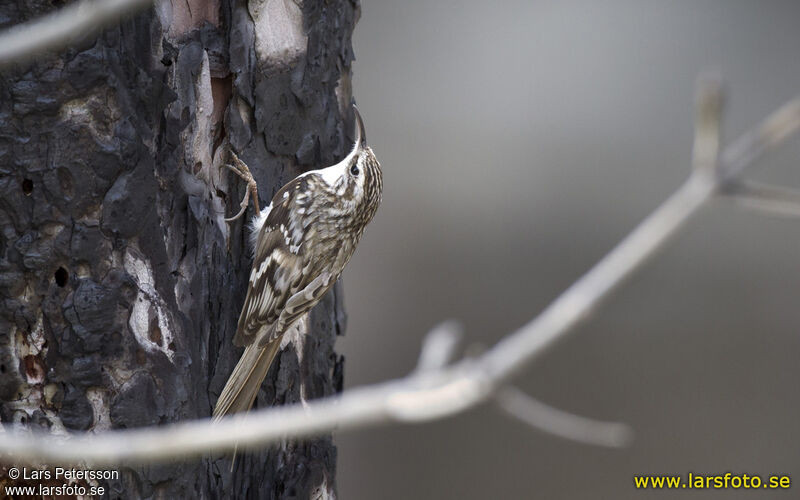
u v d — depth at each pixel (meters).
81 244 3.77
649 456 4.70
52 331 3.78
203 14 3.81
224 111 3.82
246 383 3.81
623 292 2.17
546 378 4.83
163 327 3.79
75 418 3.78
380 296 5.16
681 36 5.46
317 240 3.84
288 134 3.84
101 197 3.78
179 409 3.79
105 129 3.78
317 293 3.84
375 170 3.87
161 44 3.79
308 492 3.84
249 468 3.82
